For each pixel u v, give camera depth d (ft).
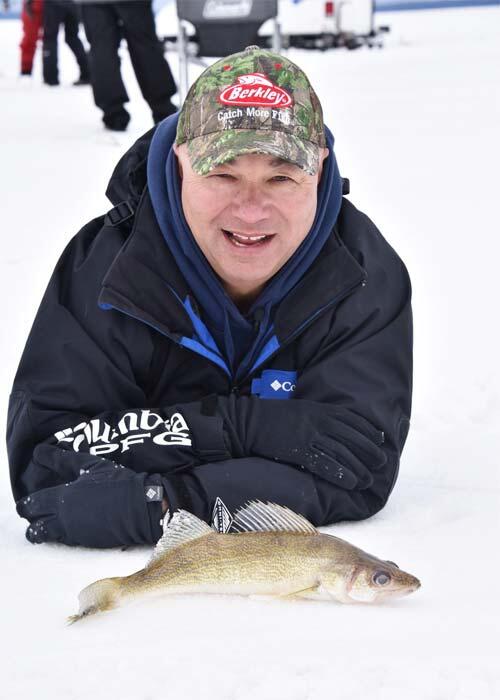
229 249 9.82
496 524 10.07
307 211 9.78
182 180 10.03
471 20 81.51
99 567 8.99
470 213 27.86
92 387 10.21
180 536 7.94
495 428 14.61
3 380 16.97
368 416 10.08
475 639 7.07
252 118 9.31
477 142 36.40
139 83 38.45
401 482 12.03
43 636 7.34
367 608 7.67
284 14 66.08
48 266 23.97
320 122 9.72
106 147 37.93
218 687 6.39
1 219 28.32
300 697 6.27
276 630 7.23
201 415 9.91
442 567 8.76
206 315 10.46
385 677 6.47
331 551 7.79
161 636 7.20
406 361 10.57
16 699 6.37
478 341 18.90
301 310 10.36
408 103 44.57
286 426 9.86
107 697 6.34
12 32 96.99
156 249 10.22
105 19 38.88
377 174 32.27
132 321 10.30
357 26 66.28
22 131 42.22
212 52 35.45
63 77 67.41
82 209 29.55
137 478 9.34
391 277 10.77
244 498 9.45
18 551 9.59
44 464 9.86
